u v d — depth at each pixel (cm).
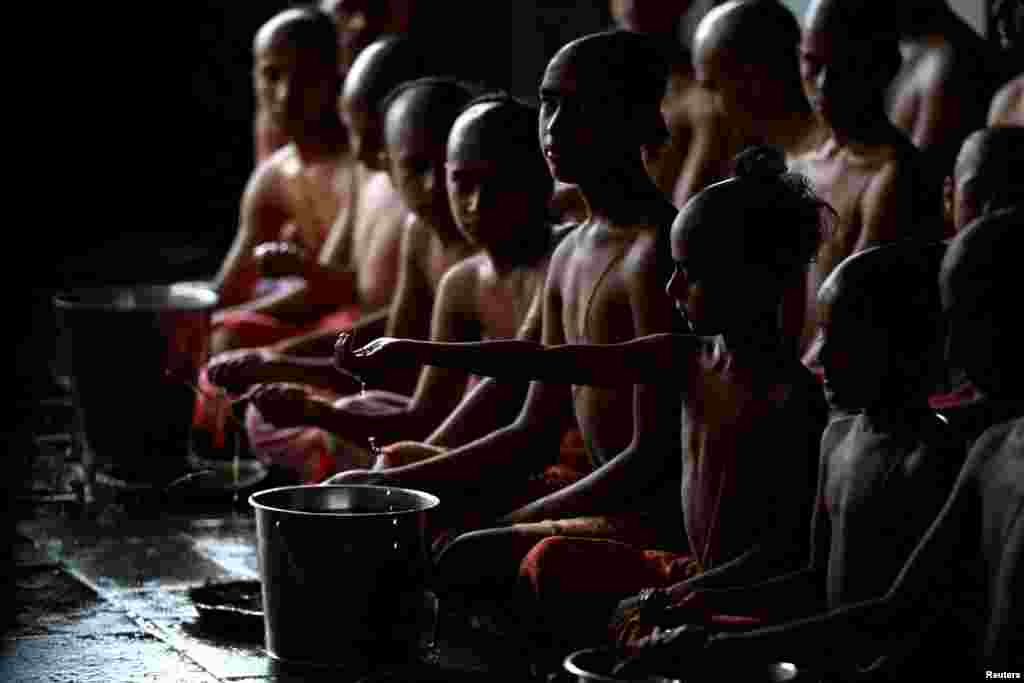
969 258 538
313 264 1031
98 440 964
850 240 836
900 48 961
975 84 942
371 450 806
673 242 635
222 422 1007
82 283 1609
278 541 660
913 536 586
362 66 991
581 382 658
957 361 548
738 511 643
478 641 696
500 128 775
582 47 703
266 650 682
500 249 790
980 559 553
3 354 1331
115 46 1938
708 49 927
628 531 699
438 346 659
